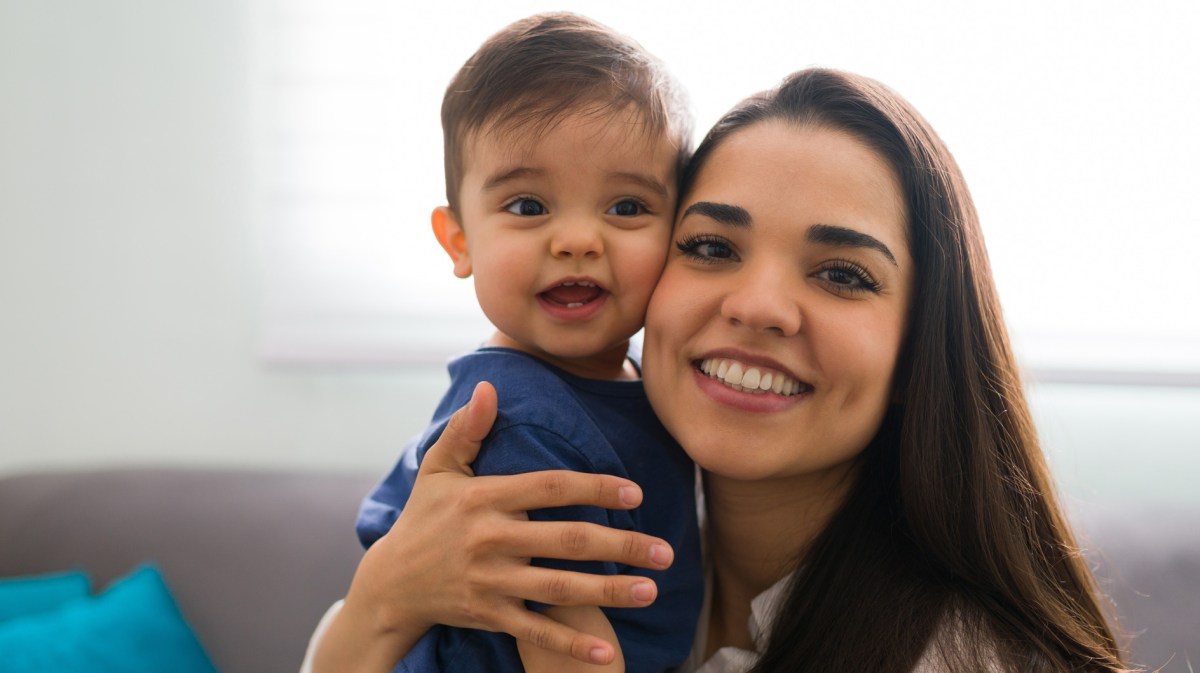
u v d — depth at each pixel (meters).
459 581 0.79
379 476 1.77
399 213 2.06
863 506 0.95
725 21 1.93
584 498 0.77
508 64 0.88
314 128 2.06
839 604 0.91
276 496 1.72
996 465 0.91
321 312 2.08
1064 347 1.95
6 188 2.14
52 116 2.13
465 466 0.84
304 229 2.08
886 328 0.85
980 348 0.91
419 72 2.04
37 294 2.16
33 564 1.67
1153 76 1.90
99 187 2.14
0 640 1.43
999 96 1.93
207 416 2.16
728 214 0.84
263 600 1.62
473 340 2.07
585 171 0.85
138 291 2.15
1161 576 1.45
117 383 2.17
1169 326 1.92
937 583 0.90
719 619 1.04
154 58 2.11
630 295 0.88
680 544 0.91
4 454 2.18
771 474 0.85
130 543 1.67
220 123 2.11
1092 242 1.94
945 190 0.88
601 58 0.88
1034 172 1.94
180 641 1.55
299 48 2.05
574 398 0.86
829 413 0.85
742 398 0.84
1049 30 1.91
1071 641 0.89
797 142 0.85
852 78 0.89
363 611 0.87
